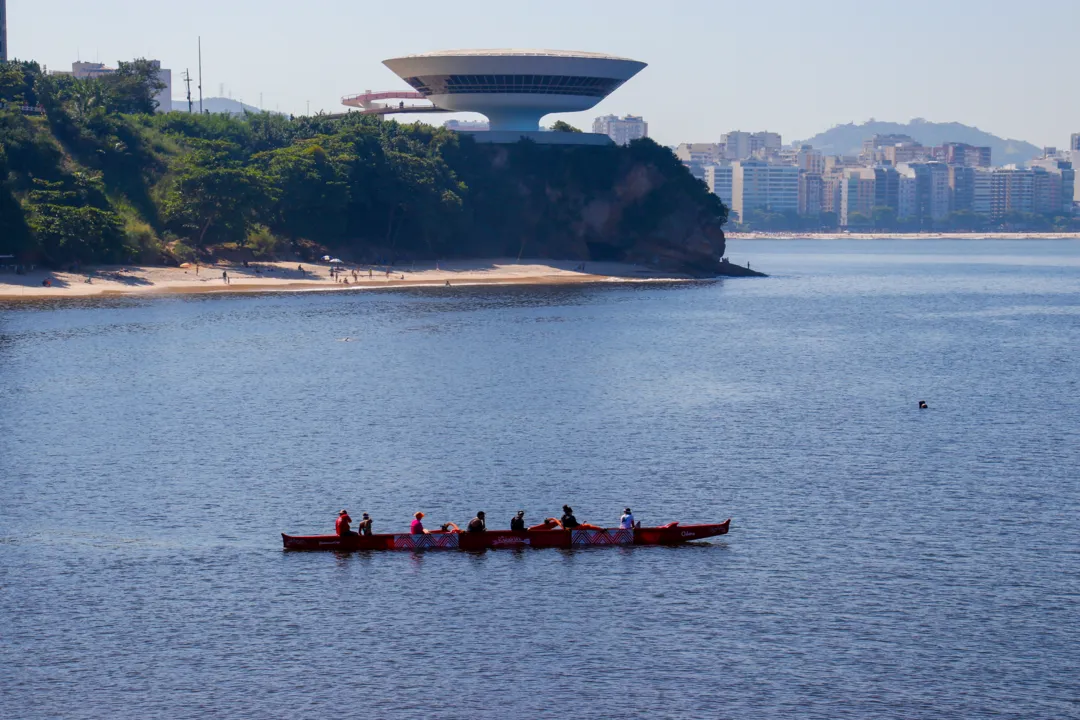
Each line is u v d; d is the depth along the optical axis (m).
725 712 91.25
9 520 132.75
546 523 127.44
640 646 101.81
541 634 104.19
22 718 90.00
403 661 99.19
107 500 140.75
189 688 94.56
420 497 143.38
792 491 146.00
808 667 98.00
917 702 92.62
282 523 133.12
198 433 175.38
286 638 103.31
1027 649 101.12
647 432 178.62
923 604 109.94
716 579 116.31
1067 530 130.75
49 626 105.06
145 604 109.94
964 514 136.38
